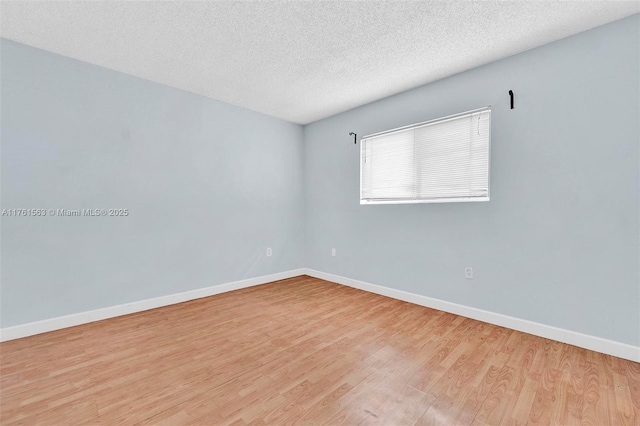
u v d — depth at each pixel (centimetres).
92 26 209
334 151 411
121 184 284
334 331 245
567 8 186
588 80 209
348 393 161
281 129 429
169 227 318
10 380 173
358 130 378
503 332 240
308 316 280
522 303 242
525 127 238
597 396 157
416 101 314
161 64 267
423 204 308
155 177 307
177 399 156
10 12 192
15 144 230
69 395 159
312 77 292
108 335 236
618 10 188
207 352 208
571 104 216
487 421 139
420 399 156
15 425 137
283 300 331
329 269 425
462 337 231
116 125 280
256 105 373
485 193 263
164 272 314
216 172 357
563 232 221
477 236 268
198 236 342
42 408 148
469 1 181
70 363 192
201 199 344
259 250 406
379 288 354
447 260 290
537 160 232
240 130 380
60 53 247
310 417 142
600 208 206
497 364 190
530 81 235
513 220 246
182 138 326
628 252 196
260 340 228
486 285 263
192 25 207
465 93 274
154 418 141
